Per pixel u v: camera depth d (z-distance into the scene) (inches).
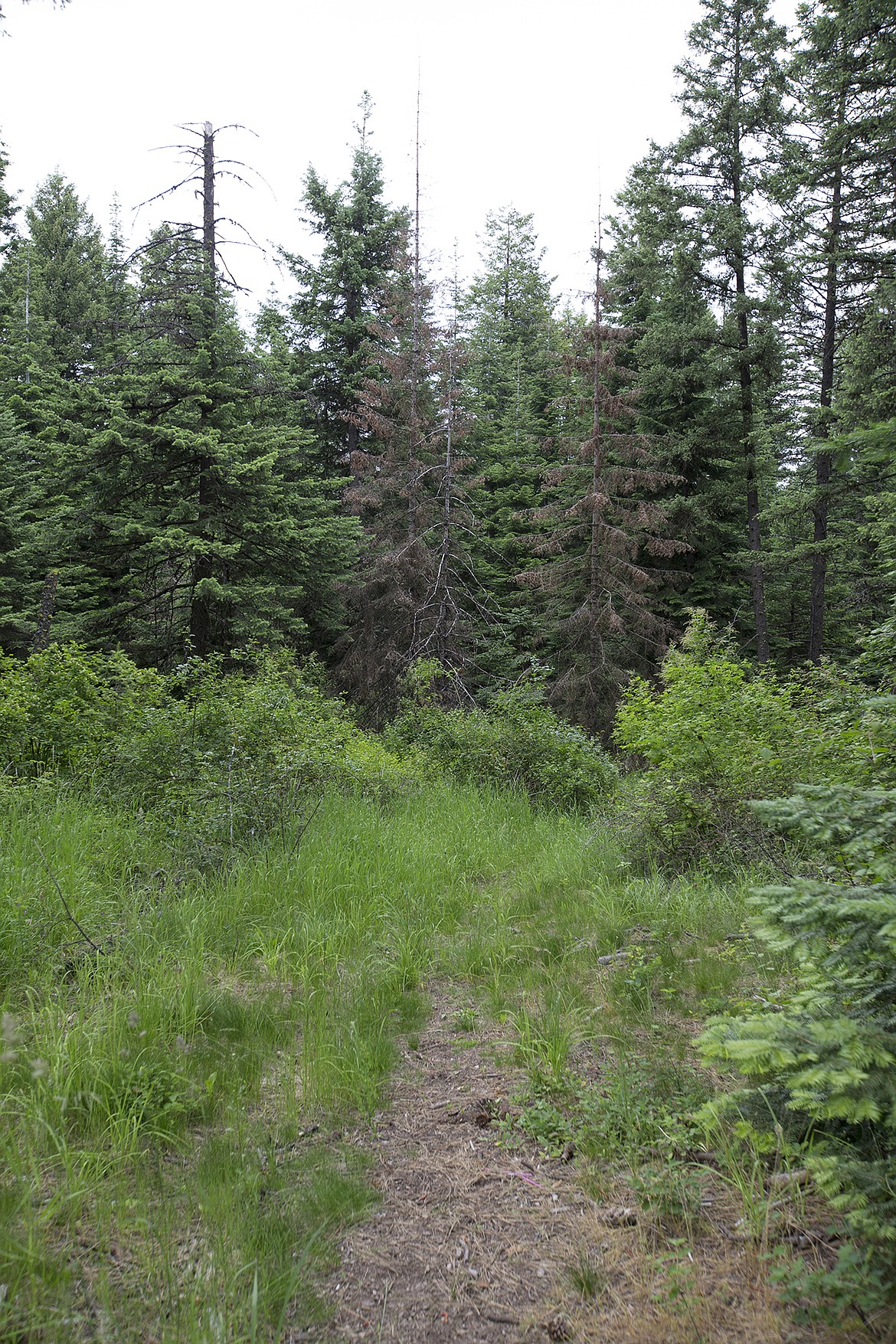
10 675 337.4
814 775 254.8
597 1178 115.7
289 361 815.7
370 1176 118.2
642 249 796.0
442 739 506.9
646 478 757.9
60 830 238.7
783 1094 109.4
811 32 670.5
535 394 1111.0
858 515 876.6
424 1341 88.6
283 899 226.7
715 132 752.3
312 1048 148.9
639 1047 151.8
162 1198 107.1
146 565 655.1
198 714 317.7
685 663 330.6
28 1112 119.7
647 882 256.5
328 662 869.2
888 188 725.9
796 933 99.3
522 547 950.4
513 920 235.8
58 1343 83.5
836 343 850.1
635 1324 89.1
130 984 163.8
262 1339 86.4
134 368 624.1
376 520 813.2
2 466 605.6
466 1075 149.3
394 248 813.2
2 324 927.7
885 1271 85.1
